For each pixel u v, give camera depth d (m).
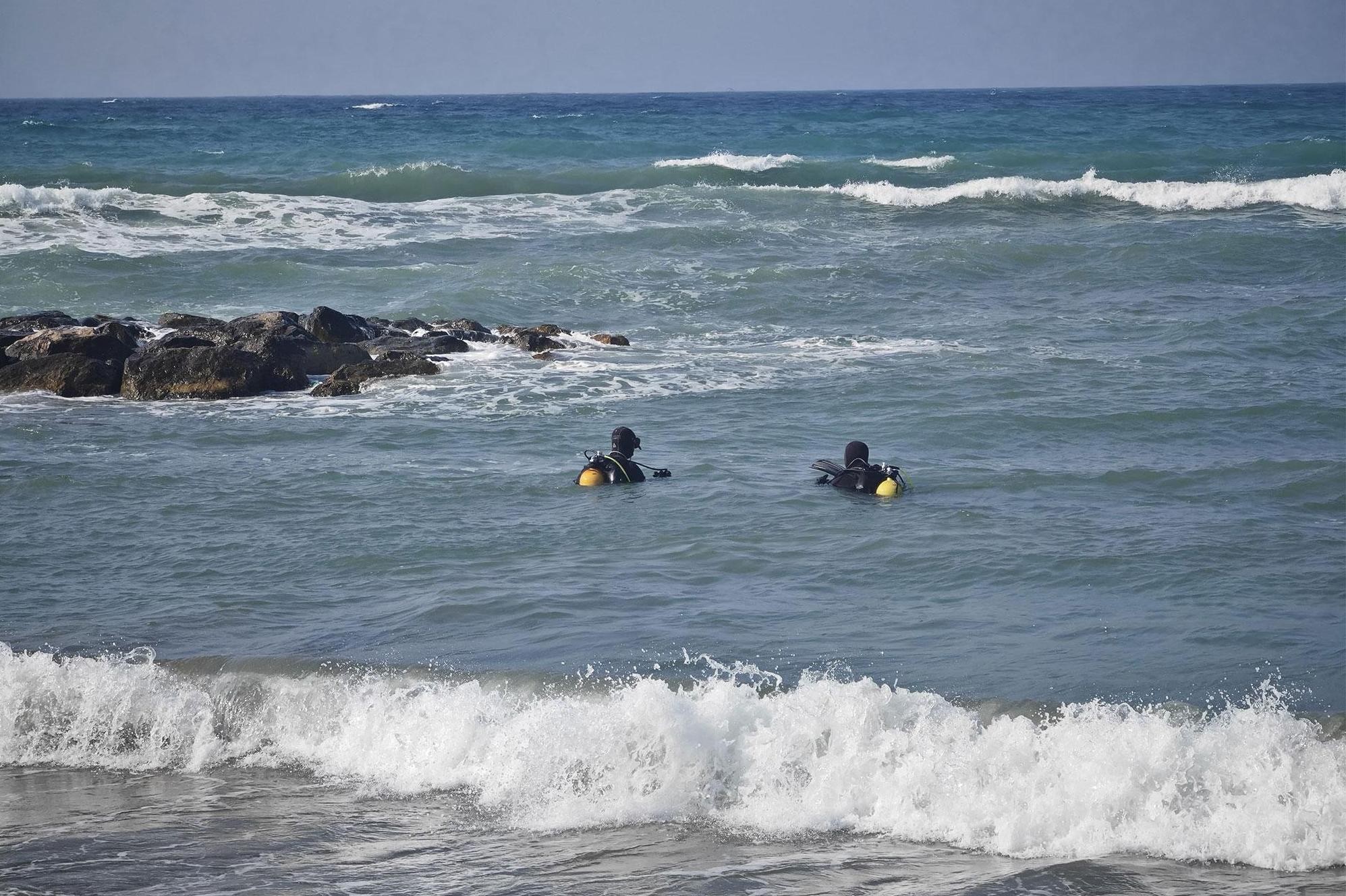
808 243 114.50
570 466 51.34
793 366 71.94
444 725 26.80
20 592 36.44
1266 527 41.53
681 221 124.44
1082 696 27.84
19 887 21.28
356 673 29.44
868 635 32.22
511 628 32.97
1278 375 66.75
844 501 45.44
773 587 36.34
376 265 105.75
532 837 23.31
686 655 30.70
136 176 151.00
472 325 82.38
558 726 25.70
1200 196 134.88
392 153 187.12
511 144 192.38
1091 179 145.38
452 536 41.75
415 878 21.52
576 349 77.62
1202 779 23.06
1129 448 53.06
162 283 98.00
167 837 23.41
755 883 21.09
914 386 65.75
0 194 122.44
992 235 117.12
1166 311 86.56
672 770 25.02
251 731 28.23
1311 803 22.28
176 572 38.22
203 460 52.75
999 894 20.48
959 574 37.19
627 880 21.30
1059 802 23.03
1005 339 78.81
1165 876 21.11
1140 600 34.62
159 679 29.66
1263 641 31.33
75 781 26.42
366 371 70.12
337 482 48.88
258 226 119.50
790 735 25.02
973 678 29.05
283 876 21.61
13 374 69.31
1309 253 104.75
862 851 22.42
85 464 52.09
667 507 44.91
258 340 72.38
